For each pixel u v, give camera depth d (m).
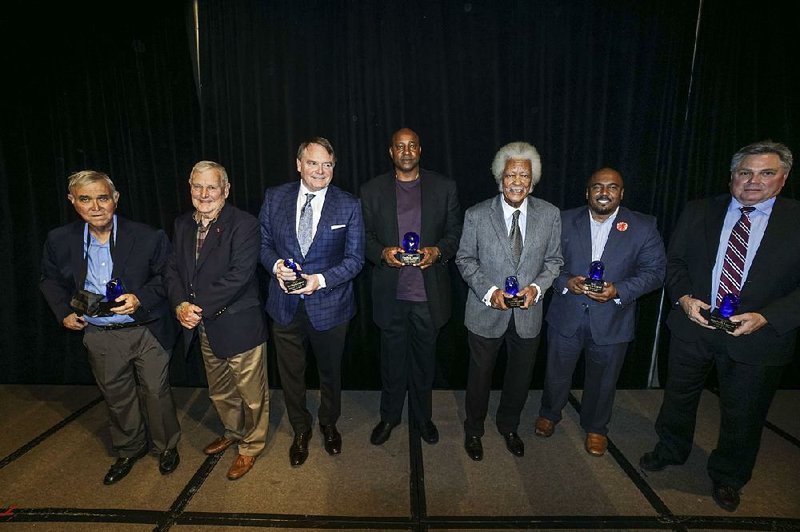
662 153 2.90
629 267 2.23
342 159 2.84
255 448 2.28
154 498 2.09
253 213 2.91
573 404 3.02
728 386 2.01
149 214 2.96
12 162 2.97
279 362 2.27
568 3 2.72
